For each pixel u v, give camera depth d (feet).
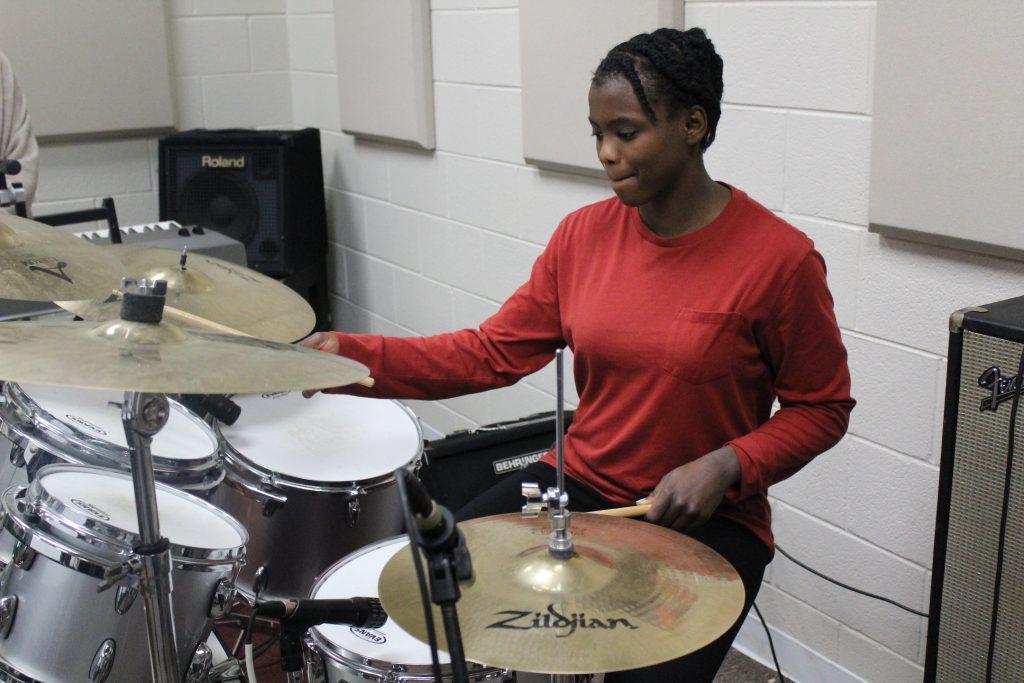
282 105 13.17
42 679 5.11
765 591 7.74
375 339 5.68
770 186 7.06
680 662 4.82
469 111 9.86
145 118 12.29
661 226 5.13
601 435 5.43
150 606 4.63
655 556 4.14
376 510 6.57
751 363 5.06
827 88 6.56
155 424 4.38
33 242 6.34
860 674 7.15
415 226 11.07
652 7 7.45
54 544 4.99
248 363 4.25
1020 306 4.98
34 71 11.51
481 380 5.83
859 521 6.93
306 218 11.96
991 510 4.88
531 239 9.37
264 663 7.61
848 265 6.66
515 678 4.72
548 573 3.94
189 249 9.55
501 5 9.15
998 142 5.60
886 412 6.62
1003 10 5.47
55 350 4.16
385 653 4.83
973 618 5.06
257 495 6.40
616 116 4.80
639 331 5.09
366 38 11.02
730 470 4.80
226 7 12.62
